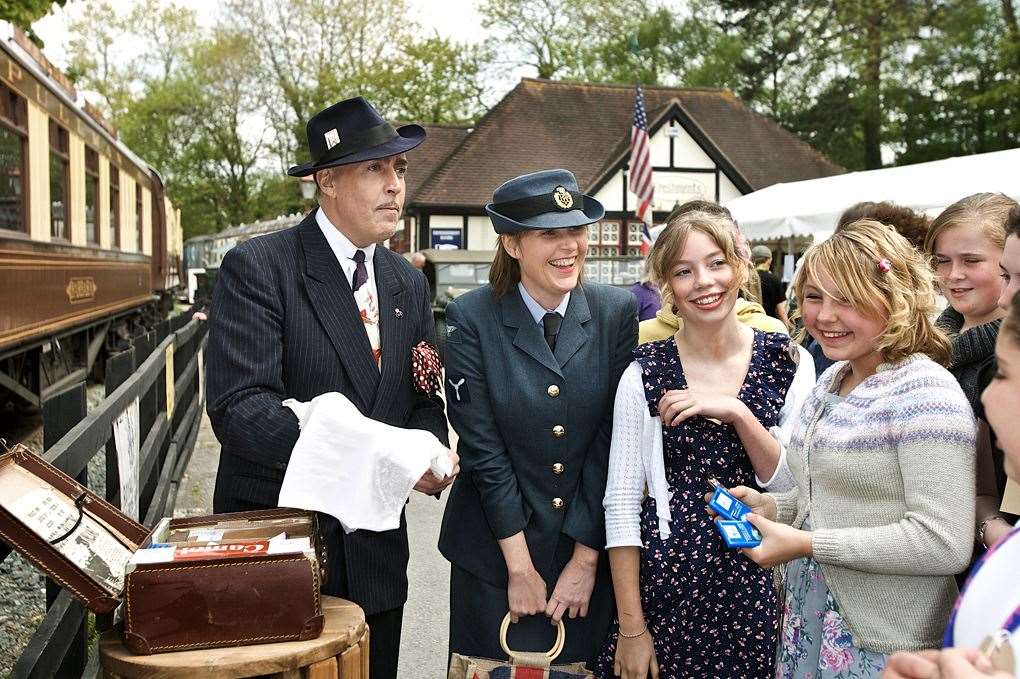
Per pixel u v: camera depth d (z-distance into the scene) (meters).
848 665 2.03
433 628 4.34
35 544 1.85
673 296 2.47
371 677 2.60
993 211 2.76
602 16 42.69
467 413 2.60
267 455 2.25
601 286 2.77
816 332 2.12
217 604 1.85
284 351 2.47
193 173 50.56
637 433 2.46
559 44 42.88
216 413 2.35
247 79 45.38
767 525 2.00
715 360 2.49
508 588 2.58
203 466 7.66
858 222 2.11
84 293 10.55
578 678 2.40
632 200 24.78
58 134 9.38
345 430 2.12
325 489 2.10
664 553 2.40
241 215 51.25
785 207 10.75
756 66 37.22
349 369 2.50
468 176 24.91
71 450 2.52
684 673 2.42
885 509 1.98
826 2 34.12
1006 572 1.29
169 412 6.13
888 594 1.98
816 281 2.07
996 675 1.19
